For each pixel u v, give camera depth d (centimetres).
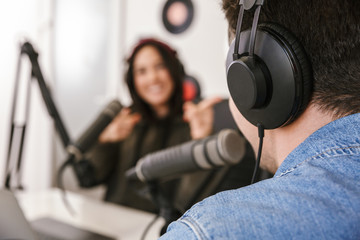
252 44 29
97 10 269
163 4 253
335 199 22
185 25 244
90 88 274
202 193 97
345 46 26
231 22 33
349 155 25
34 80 77
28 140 245
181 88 136
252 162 95
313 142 27
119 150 135
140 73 134
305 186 23
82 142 79
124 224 83
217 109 135
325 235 20
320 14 27
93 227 81
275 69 28
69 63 262
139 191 67
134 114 139
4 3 235
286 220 21
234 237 20
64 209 92
